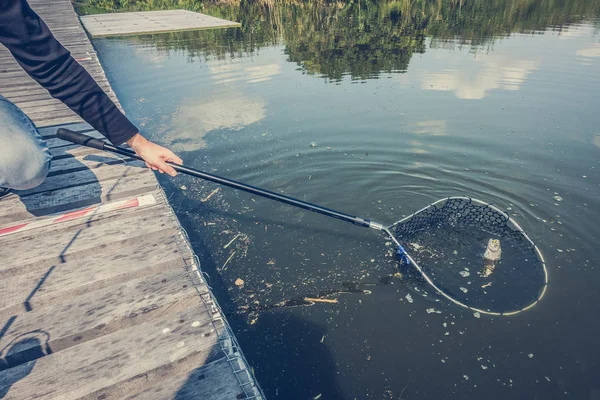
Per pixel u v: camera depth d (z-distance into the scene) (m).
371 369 2.23
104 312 1.93
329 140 5.04
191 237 3.33
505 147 4.73
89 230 2.52
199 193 3.96
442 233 3.29
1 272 2.16
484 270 2.92
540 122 5.39
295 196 3.91
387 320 2.54
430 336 2.42
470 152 4.65
